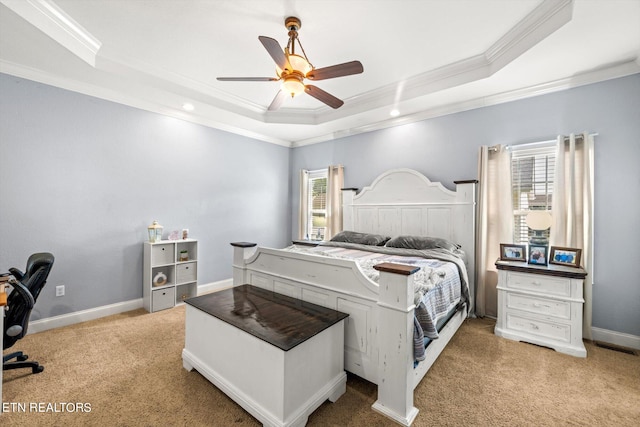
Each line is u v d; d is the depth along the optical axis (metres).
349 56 2.76
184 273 3.69
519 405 1.78
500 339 2.69
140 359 2.29
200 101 3.50
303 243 4.95
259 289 2.51
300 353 1.55
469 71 2.94
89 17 2.21
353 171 4.61
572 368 2.20
